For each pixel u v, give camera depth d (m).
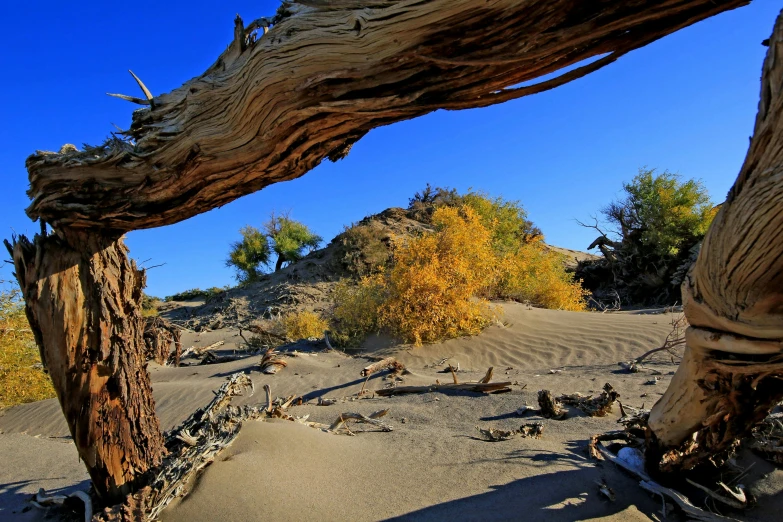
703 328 2.49
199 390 9.44
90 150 2.86
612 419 5.38
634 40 1.49
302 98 1.91
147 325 14.34
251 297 25.30
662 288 23.73
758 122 1.67
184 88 2.44
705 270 2.11
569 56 1.54
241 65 2.12
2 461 5.88
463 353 10.78
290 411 6.87
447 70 1.65
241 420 4.35
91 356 3.41
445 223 13.47
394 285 12.12
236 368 11.61
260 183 2.51
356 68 1.75
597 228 27.03
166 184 2.65
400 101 1.74
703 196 23.92
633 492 3.60
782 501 3.39
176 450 4.03
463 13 1.51
